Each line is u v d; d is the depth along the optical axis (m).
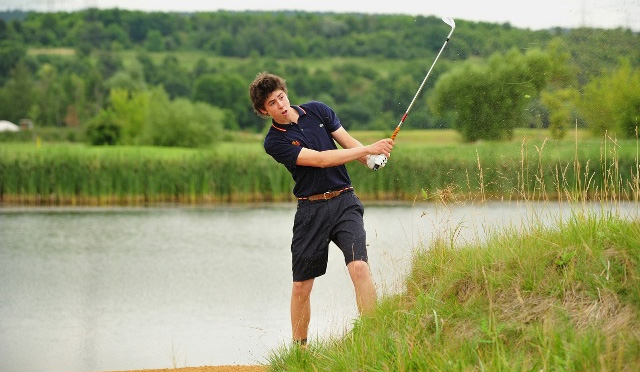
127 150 36.69
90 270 12.98
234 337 8.33
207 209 22.75
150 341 8.26
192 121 46.44
